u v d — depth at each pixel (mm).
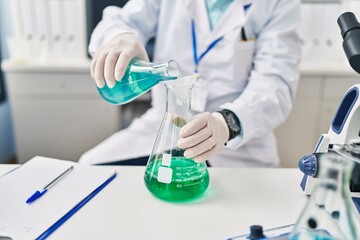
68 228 545
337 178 419
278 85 946
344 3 1868
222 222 571
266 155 1155
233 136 793
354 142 576
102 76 723
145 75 648
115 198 638
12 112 1985
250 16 1028
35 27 1915
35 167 738
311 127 2023
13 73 1893
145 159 1175
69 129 2045
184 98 639
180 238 527
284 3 1037
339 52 1968
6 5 2141
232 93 1103
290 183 714
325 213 438
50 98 1967
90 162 1175
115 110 2033
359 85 601
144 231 543
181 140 635
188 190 613
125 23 1131
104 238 524
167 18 1145
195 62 1104
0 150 2180
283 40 1021
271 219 583
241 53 1053
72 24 1929
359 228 506
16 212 573
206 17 1080
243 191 679
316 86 1936
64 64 1899
